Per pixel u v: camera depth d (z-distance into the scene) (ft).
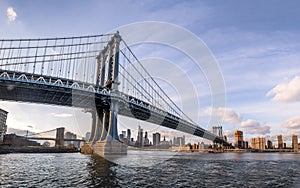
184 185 53.78
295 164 126.00
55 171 74.79
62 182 55.01
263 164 123.54
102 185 52.13
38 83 172.86
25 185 51.11
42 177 62.08
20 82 169.78
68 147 357.82
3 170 75.46
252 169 94.07
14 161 114.93
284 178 69.36
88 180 57.93
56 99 199.11
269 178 68.90
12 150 247.29
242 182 60.49
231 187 53.52
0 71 173.47
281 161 152.97
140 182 56.03
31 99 200.13
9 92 183.73
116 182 55.62
